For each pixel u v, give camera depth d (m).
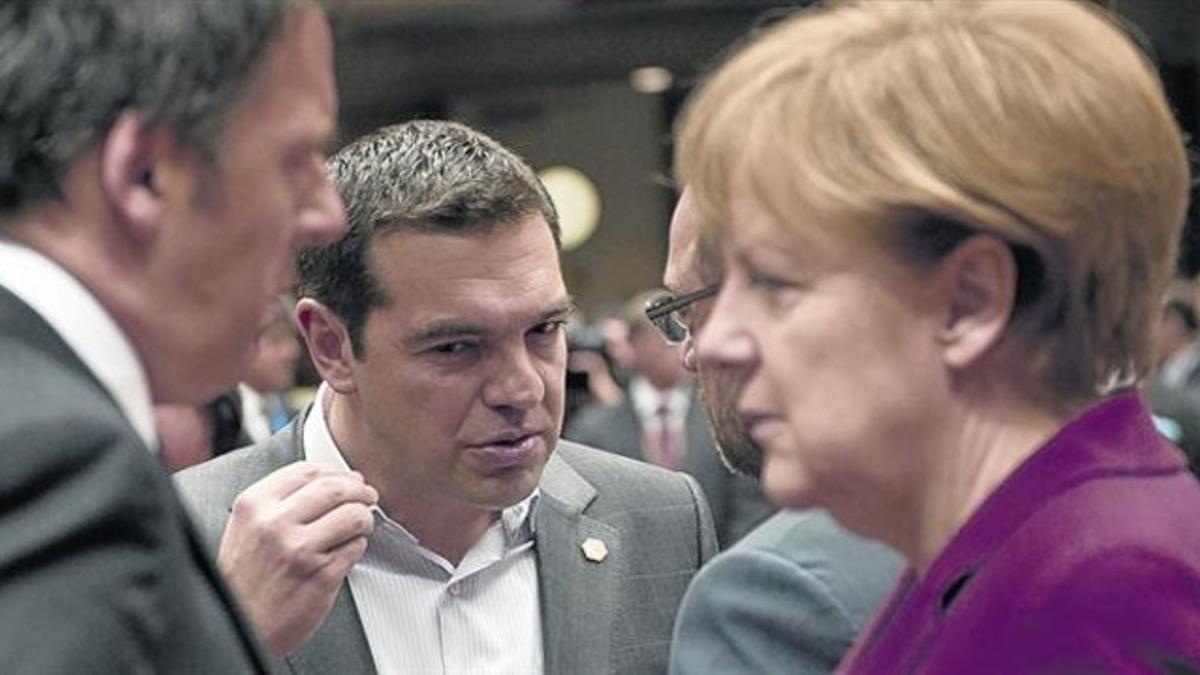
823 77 1.59
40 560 1.47
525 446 2.72
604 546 2.93
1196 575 1.56
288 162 1.67
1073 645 1.54
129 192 1.59
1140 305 1.62
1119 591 1.54
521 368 2.70
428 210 2.65
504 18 16.84
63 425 1.51
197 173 1.62
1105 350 1.63
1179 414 5.40
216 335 1.65
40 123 1.57
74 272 1.59
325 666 2.72
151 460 1.54
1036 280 1.58
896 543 1.67
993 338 1.58
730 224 1.62
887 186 1.55
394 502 2.77
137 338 1.62
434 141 2.72
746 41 1.72
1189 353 11.12
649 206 19.38
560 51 17.55
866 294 1.58
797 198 1.57
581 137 19.39
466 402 2.69
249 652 1.60
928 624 1.62
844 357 1.58
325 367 2.77
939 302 1.58
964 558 1.60
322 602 2.45
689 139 1.65
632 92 19.27
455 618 2.81
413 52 17.59
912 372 1.58
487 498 2.72
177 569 1.53
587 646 2.86
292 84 1.67
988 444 1.61
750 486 6.46
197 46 1.60
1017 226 1.55
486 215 2.66
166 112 1.59
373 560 2.79
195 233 1.62
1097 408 1.63
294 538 2.43
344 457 2.80
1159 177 1.59
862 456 1.60
